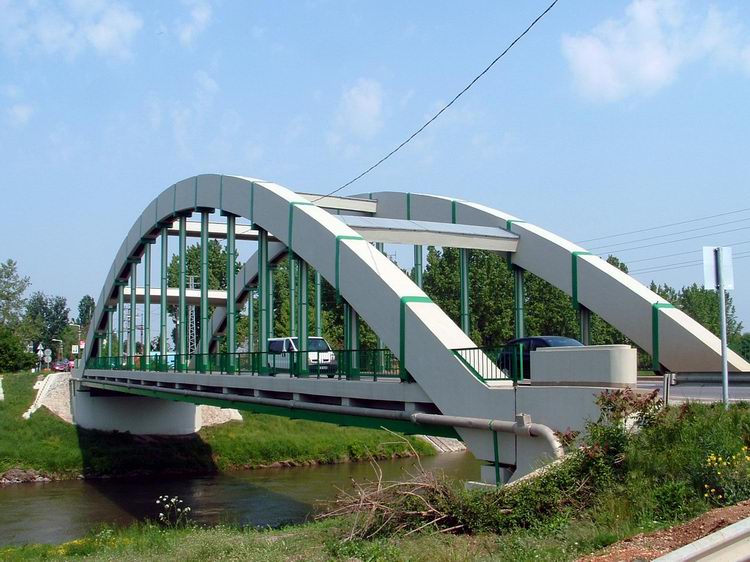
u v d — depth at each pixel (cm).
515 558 840
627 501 964
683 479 988
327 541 1098
